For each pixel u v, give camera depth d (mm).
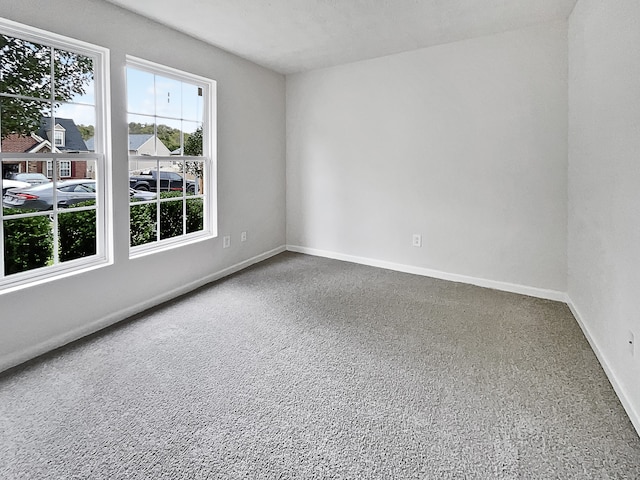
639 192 1732
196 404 1881
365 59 4199
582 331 2721
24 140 2361
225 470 1470
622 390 1890
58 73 2508
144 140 3191
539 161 3355
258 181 4516
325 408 1856
